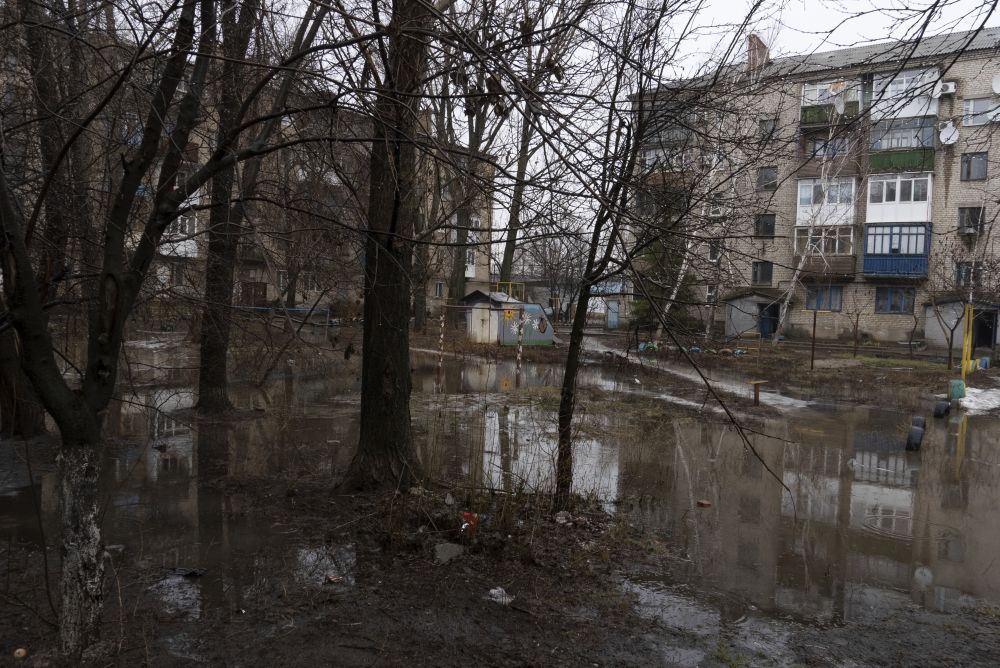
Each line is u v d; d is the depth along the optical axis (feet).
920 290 107.14
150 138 11.82
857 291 111.55
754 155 17.51
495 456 29.45
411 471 21.81
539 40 13.56
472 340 91.20
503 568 16.44
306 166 19.20
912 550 19.86
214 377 37.09
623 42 16.39
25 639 12.21
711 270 17.87
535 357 76.89
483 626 13.60
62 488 11.17
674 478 27.35
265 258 15.94
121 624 12.80
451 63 12.48
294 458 27.40
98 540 11.52
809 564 18.52
